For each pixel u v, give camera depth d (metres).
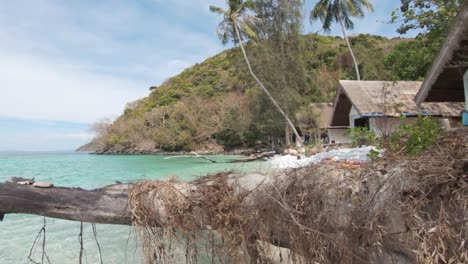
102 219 3.07
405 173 2.32
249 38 30.75
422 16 11.65
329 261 2.46
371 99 14.35
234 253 2.77
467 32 6.45
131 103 82.19
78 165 30.81
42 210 3.04
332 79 37.91
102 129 74.44
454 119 12.85
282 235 2.69
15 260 5.55
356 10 27.62
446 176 2.20
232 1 28.94
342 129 23.36
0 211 3.03
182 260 2.90
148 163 31.00
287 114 29.97
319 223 2.49
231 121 46.00
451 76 8.52
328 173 2.66
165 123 61.81
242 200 2.83
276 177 2.85
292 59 31.08
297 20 30.34
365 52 38.75
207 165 24.34
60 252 5.82
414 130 3.70
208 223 2.88
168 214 2.91
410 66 19.14
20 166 30.14
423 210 2.26
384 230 2.27
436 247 2.05
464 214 2.08
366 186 2.46
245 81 37.94
